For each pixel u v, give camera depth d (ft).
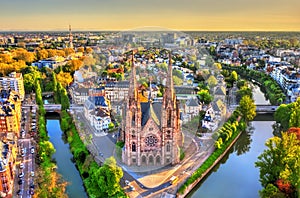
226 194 618.85
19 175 629.51
